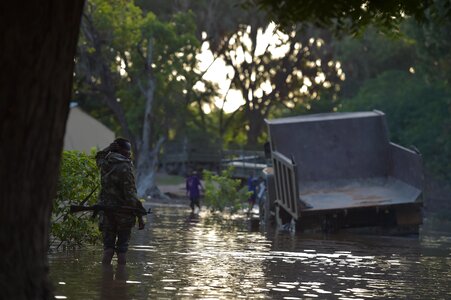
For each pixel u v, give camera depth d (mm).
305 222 25250
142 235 20703
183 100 61438
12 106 5711
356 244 20500
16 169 5781
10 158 5750
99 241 16953
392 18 8836
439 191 59875
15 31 5672
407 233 25547
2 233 5762
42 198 5969
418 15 8742
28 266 5902
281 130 28000
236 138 106500
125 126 62188
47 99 5852
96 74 61062
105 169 13070
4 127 5711
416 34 48906
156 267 12914
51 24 5781
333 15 7809
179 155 78750
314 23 7918
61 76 5922
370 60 79000
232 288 10656
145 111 59125
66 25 5875
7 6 5645
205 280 11422
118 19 59125
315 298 10062
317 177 27656
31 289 5891
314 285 11445
